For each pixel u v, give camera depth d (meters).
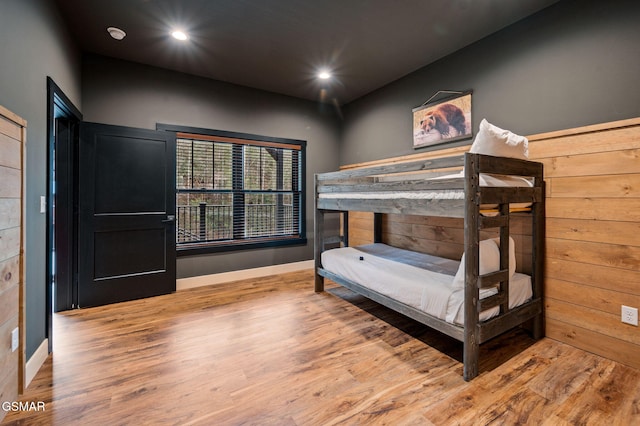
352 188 2.85
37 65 1.90
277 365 1.93
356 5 2.30
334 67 3.36
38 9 1.91
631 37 1.90
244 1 2.25
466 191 1.75
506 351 2.11
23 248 1.64
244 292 3.40
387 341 2.25
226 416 1.48
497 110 2.64
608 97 1.99
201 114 3.62
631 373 1.83
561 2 2.21
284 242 4.27
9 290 1.52
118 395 1.63
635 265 1.88
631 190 1.89
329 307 2.95
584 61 2.10
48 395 1.63
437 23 2.53
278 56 3.12
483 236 2.81
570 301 2.17
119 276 3.06
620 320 1.94
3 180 1.46
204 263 3.68
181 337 2.30
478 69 2.79
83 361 1.96
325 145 4.65
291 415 1.49
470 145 2.88
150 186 3.23
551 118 2.28
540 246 2.27
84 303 2.89
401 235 3.67
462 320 1.83
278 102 4.20
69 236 2.86
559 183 2.21
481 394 1.65
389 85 3.82
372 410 1.52
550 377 1.80
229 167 3.90
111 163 3.02
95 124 2.93
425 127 3.32
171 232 3.36
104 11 2.36
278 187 4.30
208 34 2.70
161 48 2.95
